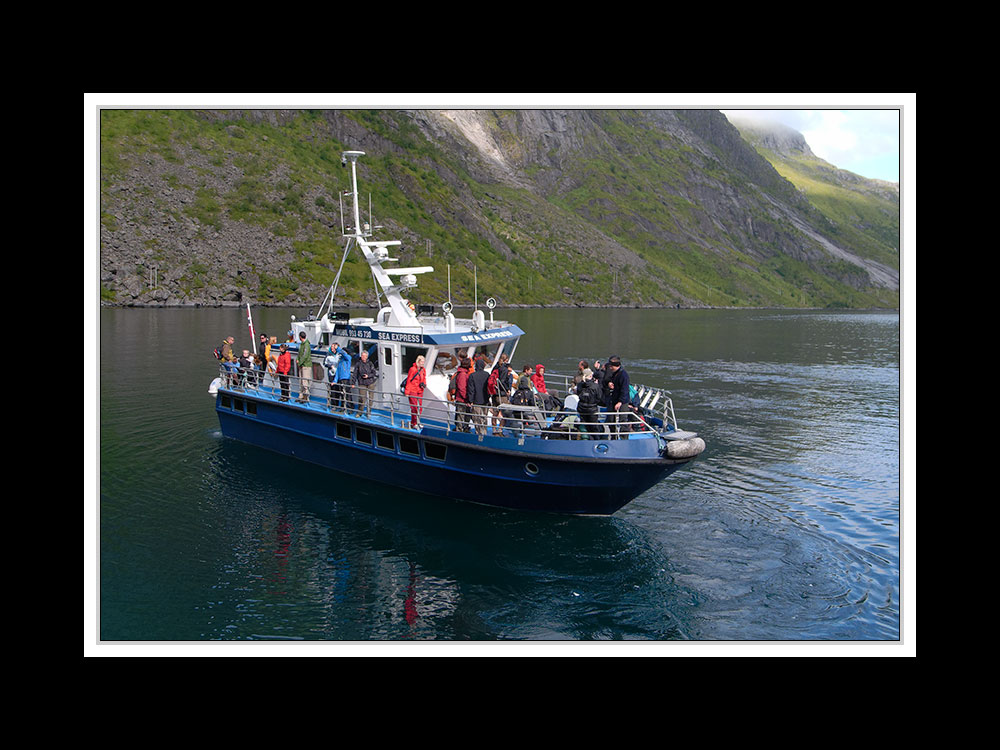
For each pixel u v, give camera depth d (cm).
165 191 14312
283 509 1603
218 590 1216
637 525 1543
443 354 1686
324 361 1845
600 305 19338
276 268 12838
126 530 1469
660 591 1245
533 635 1099
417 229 18362
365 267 14088
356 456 1795
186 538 1434
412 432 1617
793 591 1250
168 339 5272
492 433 1520
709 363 4831
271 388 2062
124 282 10775
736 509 1653
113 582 1234
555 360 4728
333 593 1216
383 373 1753
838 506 1683
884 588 1258
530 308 15750
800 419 2767
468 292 16062
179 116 17300
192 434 2261
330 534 1469
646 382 3800
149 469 1884
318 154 19538
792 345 6619
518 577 1291
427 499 1673
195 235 13125
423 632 1096
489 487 1565
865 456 2166
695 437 1434
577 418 1477
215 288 11531
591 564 1347
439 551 1395
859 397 3334
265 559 1345
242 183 15725
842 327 10500
